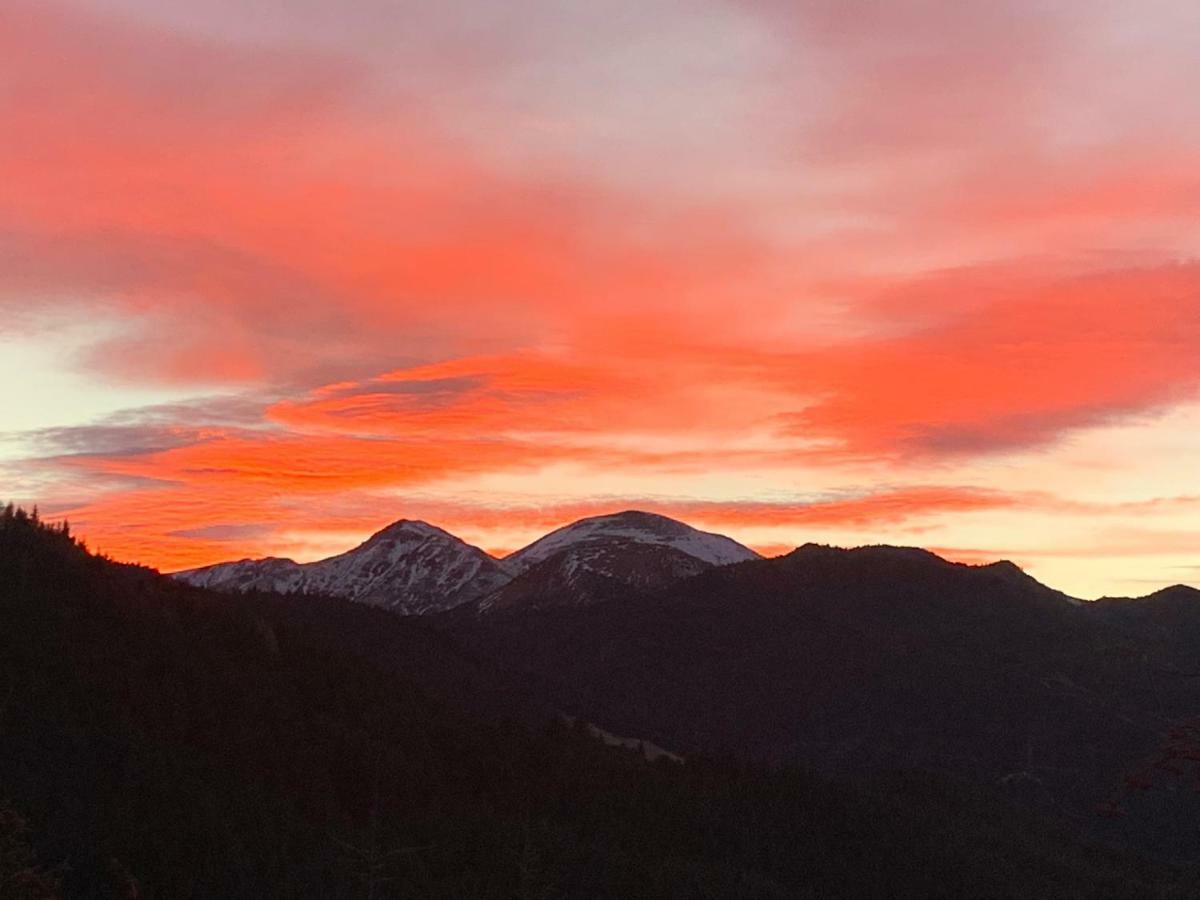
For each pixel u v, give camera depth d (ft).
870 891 295.07
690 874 262.47
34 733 206.80
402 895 213.05
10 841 156.04
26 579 253.65
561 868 246.68
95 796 197.88
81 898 170.40
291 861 208.95
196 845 197.98
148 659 251.39
